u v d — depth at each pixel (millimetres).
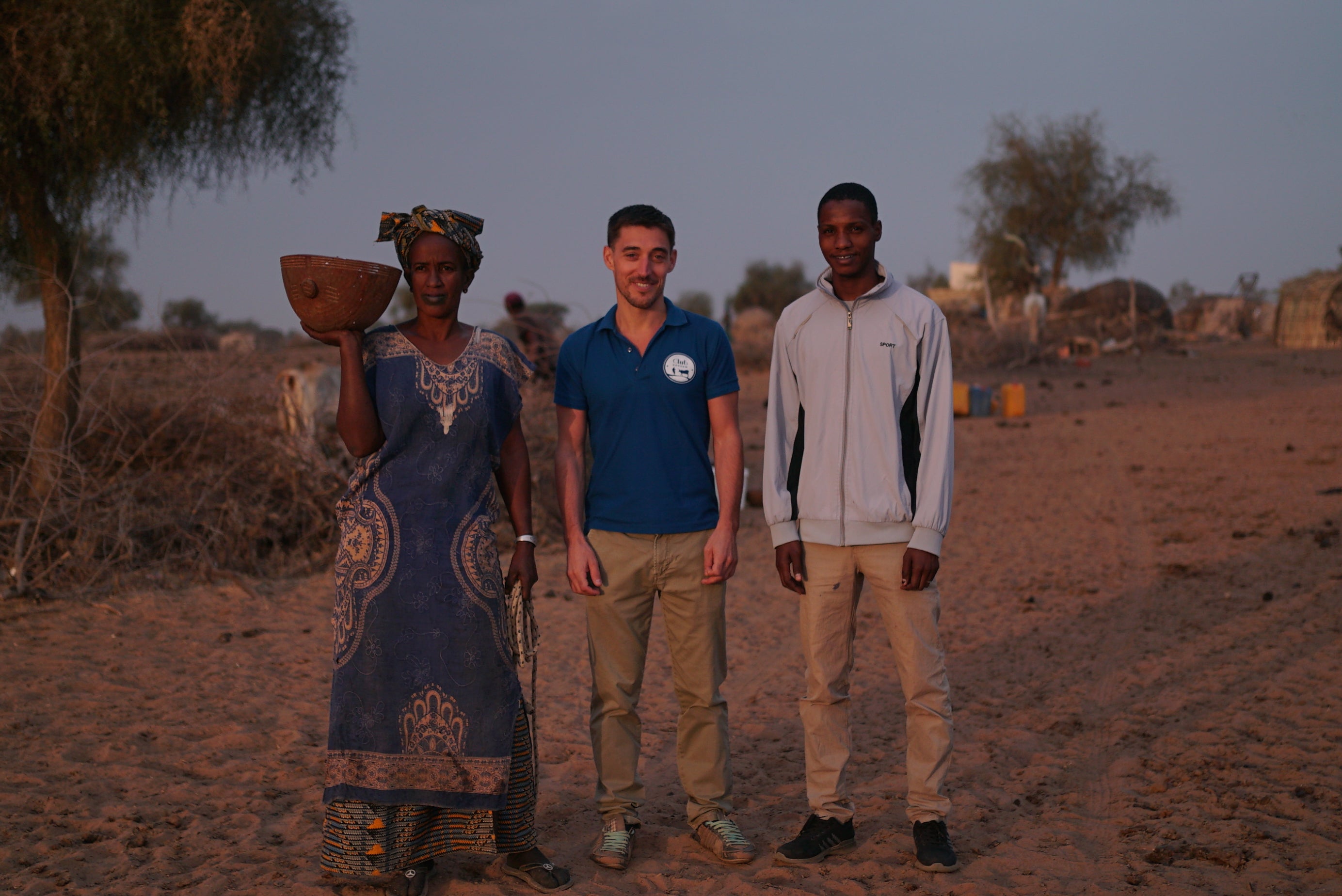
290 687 5051
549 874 3092
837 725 3324
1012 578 7352
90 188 7766
